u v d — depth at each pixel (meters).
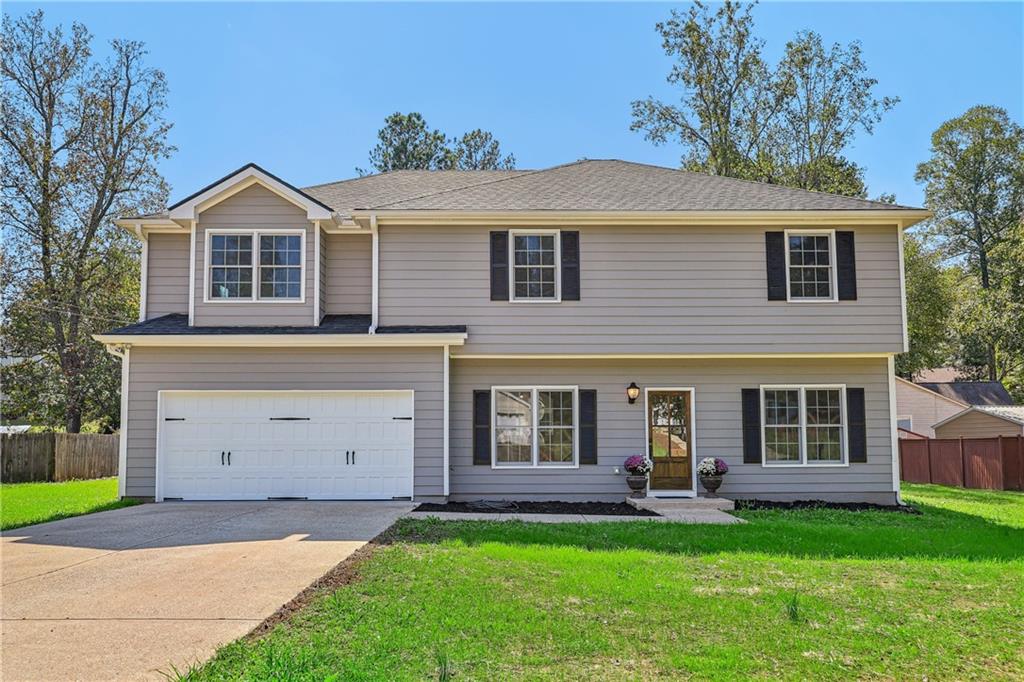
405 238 15.94
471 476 16.00
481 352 15.72
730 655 5.90
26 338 30.66
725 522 12.77
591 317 15.88
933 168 51.84
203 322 15.78
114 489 20.94
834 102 34.50
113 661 5.67
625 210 15.83
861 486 16.47
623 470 16.17
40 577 8.33
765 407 16.66
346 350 15.32
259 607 7.04
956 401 34.59
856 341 16.03
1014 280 38.28
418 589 7.57
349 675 5.20
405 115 45.47
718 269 16.08
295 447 15.22
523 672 5.48
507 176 21.31
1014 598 7.70
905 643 6.30
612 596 7.44
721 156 33.88
